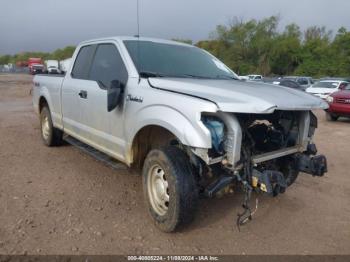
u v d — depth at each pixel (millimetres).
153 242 3342
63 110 5602
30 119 10234
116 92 3918
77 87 5027
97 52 4906
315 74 65688
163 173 3494
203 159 3082
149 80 3826
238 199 4441
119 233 3471
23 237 3305
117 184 4754
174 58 4586
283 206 4328
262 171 3416
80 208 3977
